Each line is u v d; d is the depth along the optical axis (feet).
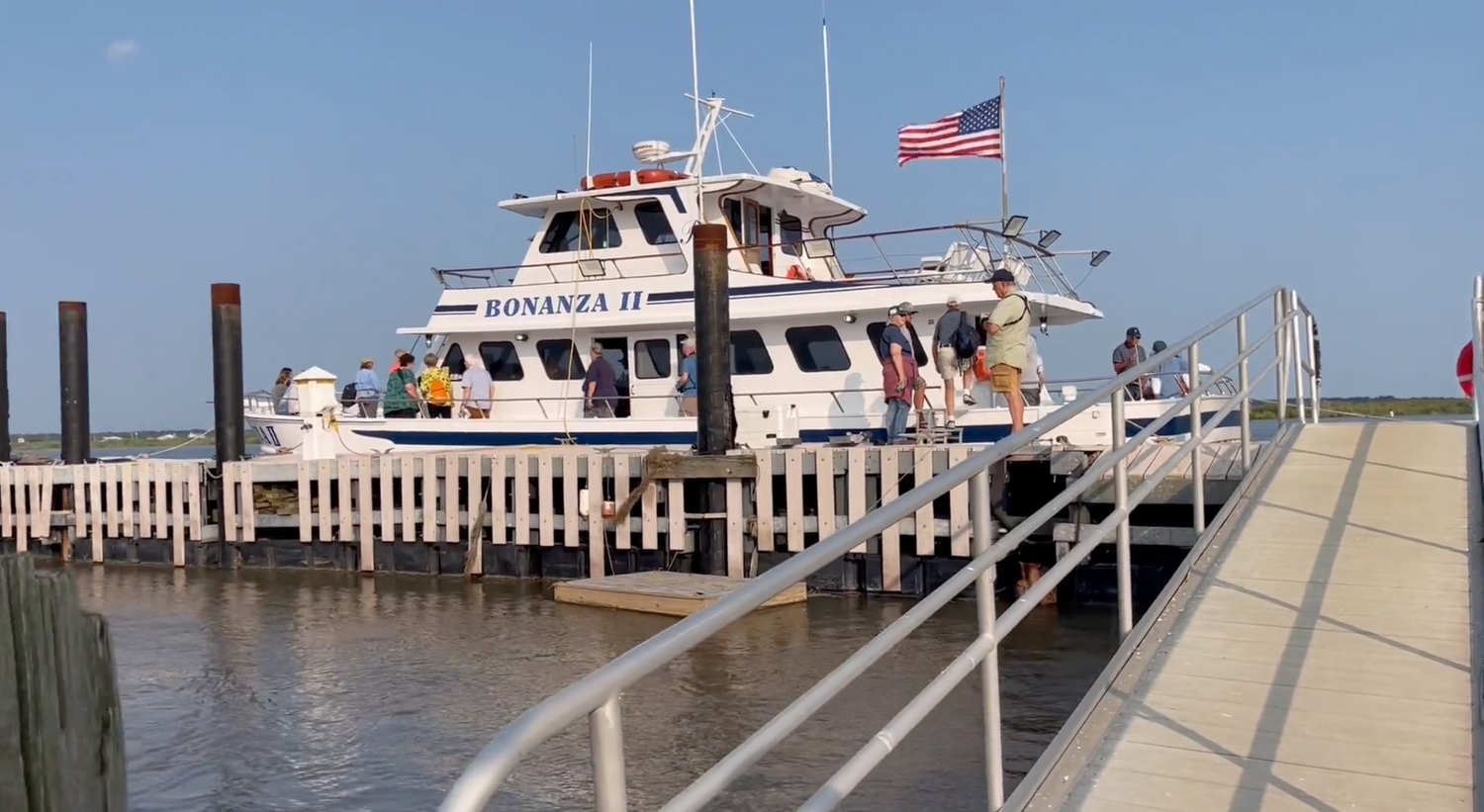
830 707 28.55
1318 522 24.25
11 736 10.66
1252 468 28.91
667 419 55.47
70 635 10.96
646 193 57.77
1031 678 30.81
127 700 32.63
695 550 48.21
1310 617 19.24
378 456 54.95
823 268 64.49
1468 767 14.19
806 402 54.39
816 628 38.32
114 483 63.72
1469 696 16.05
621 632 39.32
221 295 60.70
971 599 42.29
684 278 56.75
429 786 24.91
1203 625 19.26
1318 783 14.01
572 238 60.85
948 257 55.77
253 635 41.29
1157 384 52.95
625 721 28.12
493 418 61.05
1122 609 18.85
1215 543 23.44
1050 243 54.29
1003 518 41.78
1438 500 25.03
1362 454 29.68
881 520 10.36
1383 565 21.42
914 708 11.11
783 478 48.03
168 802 24.59
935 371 52.70
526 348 60.80
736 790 23.15
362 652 37.78
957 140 56.85
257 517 58.95
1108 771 14.57
